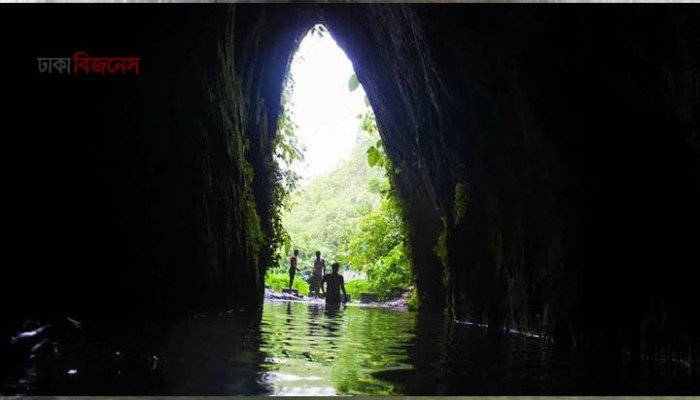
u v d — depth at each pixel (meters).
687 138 5.61
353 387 4.30
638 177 6.49
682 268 5.85
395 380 4.68
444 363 5.76
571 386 4.72
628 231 6.70
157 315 8.18
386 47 13.14
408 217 17.36
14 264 5.58
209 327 7.94
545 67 7.42
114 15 7.13
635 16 5.70
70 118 6.57
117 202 7.34
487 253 10.94
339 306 17.34
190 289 9.22
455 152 11.41
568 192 7.77
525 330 9.20
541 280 8.61
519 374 5.23
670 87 5.65
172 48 8.57
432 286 16.23
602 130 6.95
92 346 5.43
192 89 9.34
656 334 6.20
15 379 4.04
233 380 4.34
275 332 8.03
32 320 5.70
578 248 7.57
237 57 12.27
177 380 4.26
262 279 15.30
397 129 15.91
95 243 6.91
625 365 5.86
